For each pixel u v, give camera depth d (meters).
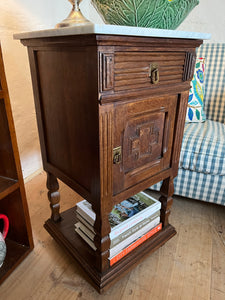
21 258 0.85
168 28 0.64
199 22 1.56
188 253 0.91
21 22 1.20
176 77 0.67
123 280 0.80
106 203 0.63
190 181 1.10
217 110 1.42
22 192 0.80
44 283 0.78
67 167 0.73
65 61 0.57
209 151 1.00
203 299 0.74
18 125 1.29
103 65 0.48
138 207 0.85
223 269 0.84
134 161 0.67
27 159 1.40
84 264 0.77
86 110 0.55
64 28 0.49
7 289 0.76
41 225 1.04
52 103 0.69
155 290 0.76
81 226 0.85
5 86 0.67
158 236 0.88
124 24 0.60
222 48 1.35
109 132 0.56
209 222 1.08
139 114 0.62
